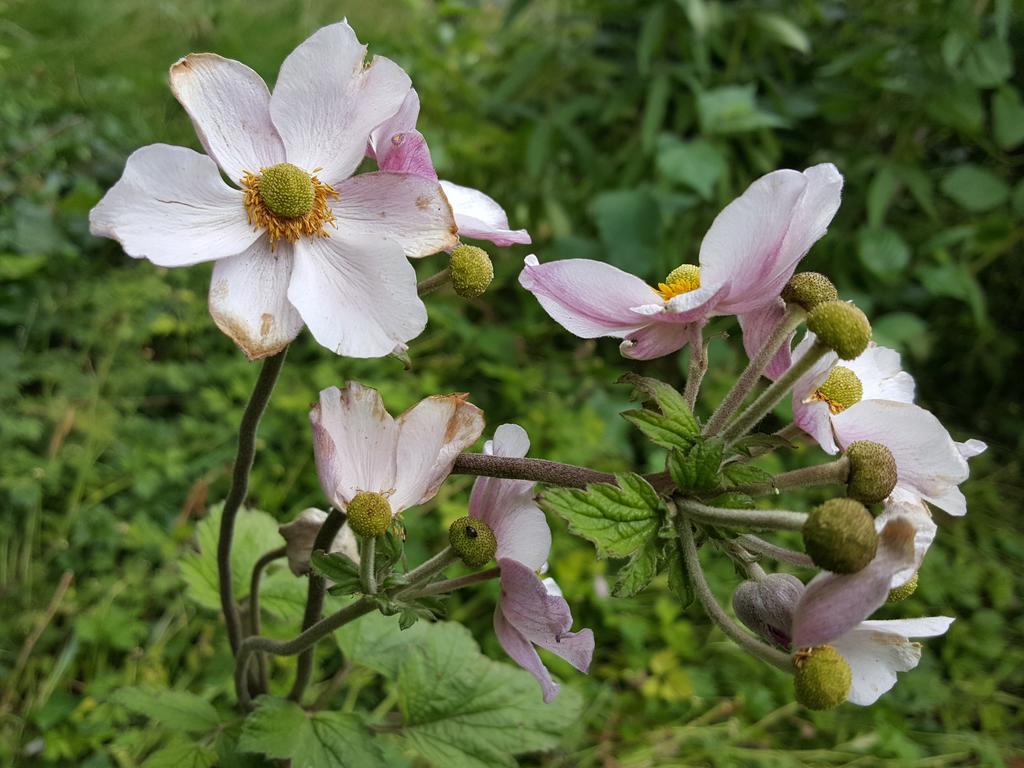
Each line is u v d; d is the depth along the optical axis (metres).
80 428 0.42
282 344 0.15
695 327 0.15
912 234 0.58
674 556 0.14
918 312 0.60
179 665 0.37
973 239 0.54
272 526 0.27
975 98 0.51
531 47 0.65
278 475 0.43
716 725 0.40
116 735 0.33
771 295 0.15
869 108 0.55
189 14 0.66
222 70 0.15
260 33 0.65
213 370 0.47
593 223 0.59
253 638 0.21
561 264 0.15
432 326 0.54
